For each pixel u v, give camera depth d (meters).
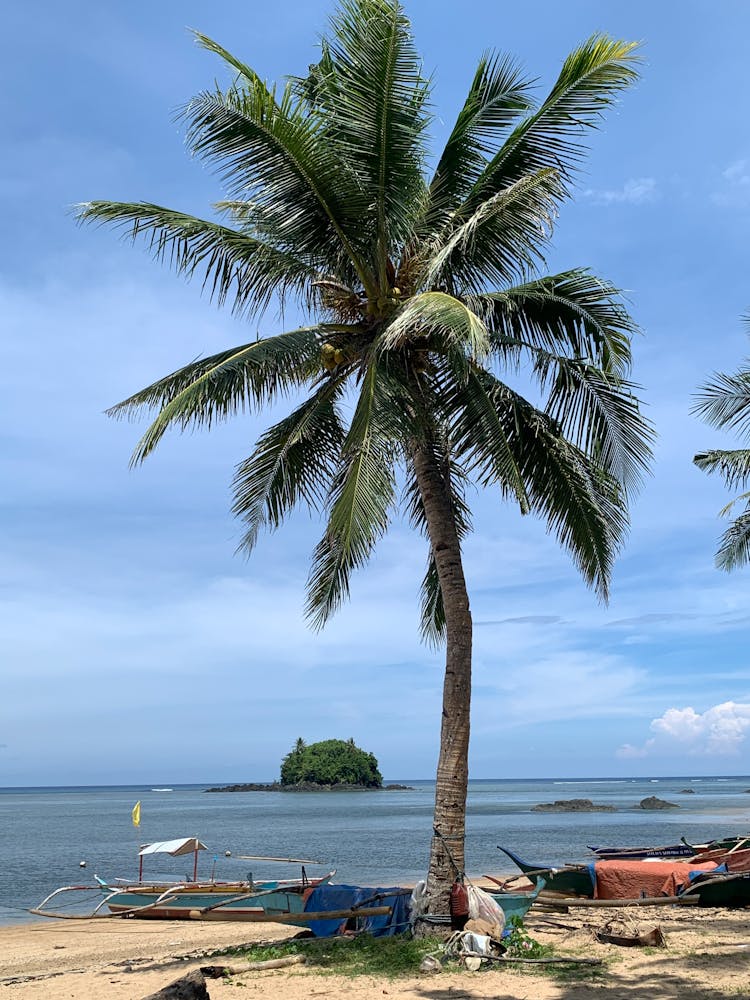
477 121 13.16
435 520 13.16
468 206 12.95
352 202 12.41
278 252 13.24
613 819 69.75
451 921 11.88
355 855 37.38
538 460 14.01
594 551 14.13
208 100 11.51
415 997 9.62
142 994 11.22
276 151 11.91
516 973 10.62
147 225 12.82
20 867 35.69
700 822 62.53
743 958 11.30
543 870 16.73
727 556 25.00
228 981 10.95
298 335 12.80
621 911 16.03
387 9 11.32
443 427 13.54
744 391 20.38
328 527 11.34
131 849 44.91
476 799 140.12
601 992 9.62
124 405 13.98
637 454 13.15
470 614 12.91
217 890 20.56
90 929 19.98
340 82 12.15
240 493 13.79
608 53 11.62
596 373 13.26
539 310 13.38
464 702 12.52
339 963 11.52
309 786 167.25
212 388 12.46
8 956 16.41
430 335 12.63
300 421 13.59
